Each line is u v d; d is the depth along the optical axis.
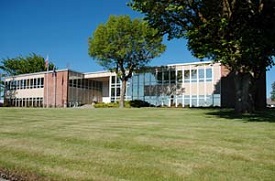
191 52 21.73
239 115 19.97
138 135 10.85
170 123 15.02
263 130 12.19
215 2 18.84
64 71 55.12
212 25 17.22
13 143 9.79
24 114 21.91
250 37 16.80
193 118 18.11
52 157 7.99
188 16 19.66
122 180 6.21
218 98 42.53
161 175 6.47
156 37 22.19
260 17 18.98
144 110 28.36
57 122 15.63
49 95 56.53
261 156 7.91
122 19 40.91
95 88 60.81
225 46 16.97
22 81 61.19
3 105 61.50
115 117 19.22
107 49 40.75
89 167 7.09
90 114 22.25
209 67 43.62
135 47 41.34
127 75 44.53
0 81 65.88
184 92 45.25
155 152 8.36
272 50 19.83
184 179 6.22
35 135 11.20
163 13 19.78
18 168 7.16
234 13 18.03
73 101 55.44
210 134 11.12
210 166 7.05
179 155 8.02
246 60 18.94
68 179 6.35
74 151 8.58
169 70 46.81
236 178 6.25
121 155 8.07
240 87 21.92
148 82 48.66
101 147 9.02
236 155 8.00
